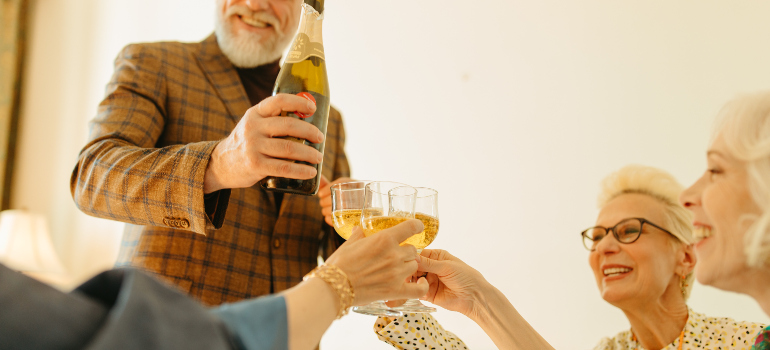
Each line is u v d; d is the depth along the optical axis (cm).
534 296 204
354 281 66
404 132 244
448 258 101
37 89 358
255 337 43
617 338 128
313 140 91
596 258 133
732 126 67
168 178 103
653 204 125
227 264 134
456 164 230
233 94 150
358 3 266
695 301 176
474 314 98
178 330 34
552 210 209
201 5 311
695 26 199
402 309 91
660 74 202
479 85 234
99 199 112
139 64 138
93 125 129
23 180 350
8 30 355
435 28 248
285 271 143
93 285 36
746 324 110
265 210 144
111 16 341
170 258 130
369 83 255
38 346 30
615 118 207
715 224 68
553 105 219
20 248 311
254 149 91
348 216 96
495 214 219
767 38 186
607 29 215
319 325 58
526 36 230
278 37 155
